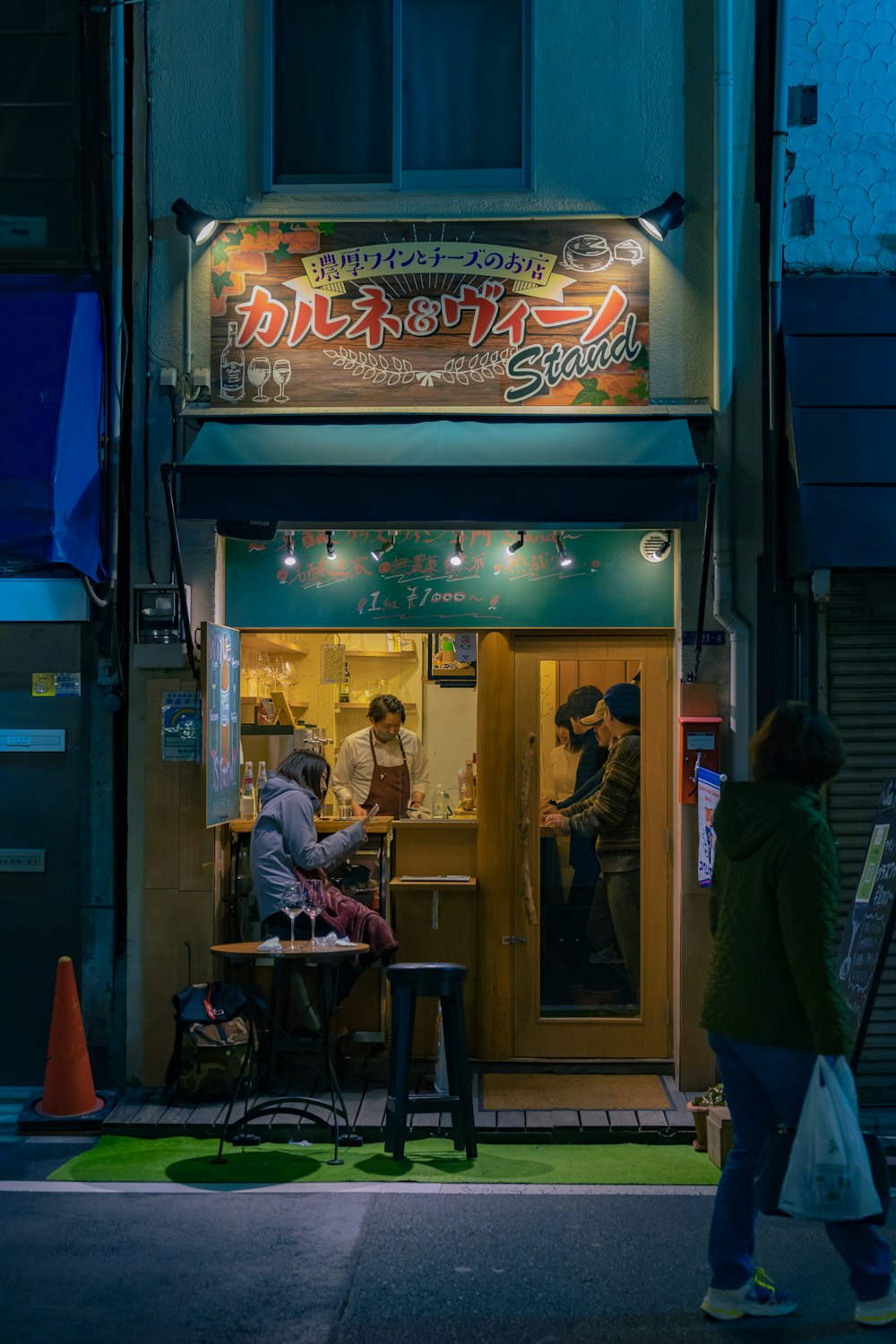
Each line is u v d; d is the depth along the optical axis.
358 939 7.19
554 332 7.39
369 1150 6.39
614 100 7.47
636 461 6.75
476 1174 6.02
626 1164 6.20
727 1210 4.41
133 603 7.32
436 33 7.68
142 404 7.45
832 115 7.43
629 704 7.73
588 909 7.73
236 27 7.54
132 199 7.48
